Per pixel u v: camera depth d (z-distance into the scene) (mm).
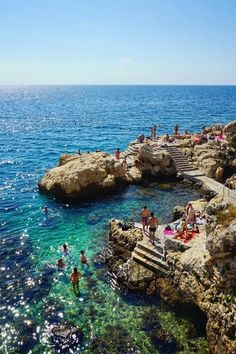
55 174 38219
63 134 84562
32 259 24703
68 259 24688
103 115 131000
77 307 19766
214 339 16203
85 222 30641
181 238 21656
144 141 51750
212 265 17375
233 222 16766
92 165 37625
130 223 27047
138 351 16625
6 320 18750
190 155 44031
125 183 40031
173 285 20047
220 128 54688
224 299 16297
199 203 29234
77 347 16969
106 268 23594
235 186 33438
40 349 16875
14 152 62250
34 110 157500
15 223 30609
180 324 18328
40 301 20281
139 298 20422
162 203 34250
